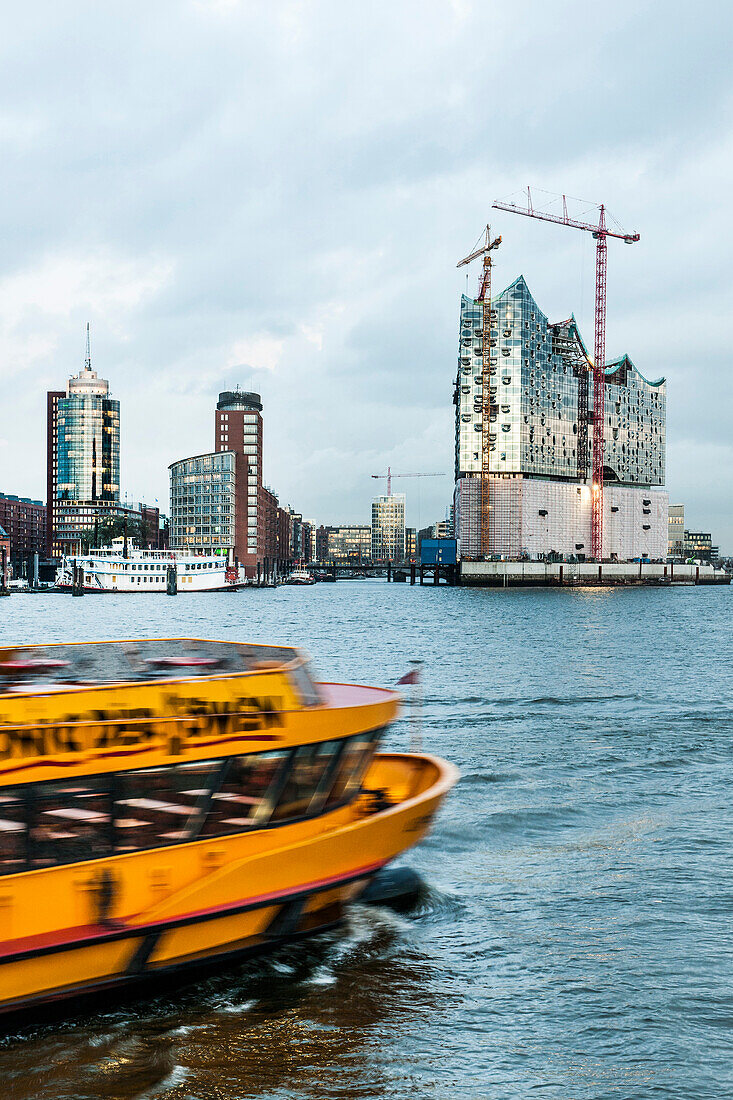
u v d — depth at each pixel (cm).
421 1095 1212
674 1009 1427
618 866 2042
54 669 1480
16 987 1290
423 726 3666
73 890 1322
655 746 3266
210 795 1434
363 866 1602
